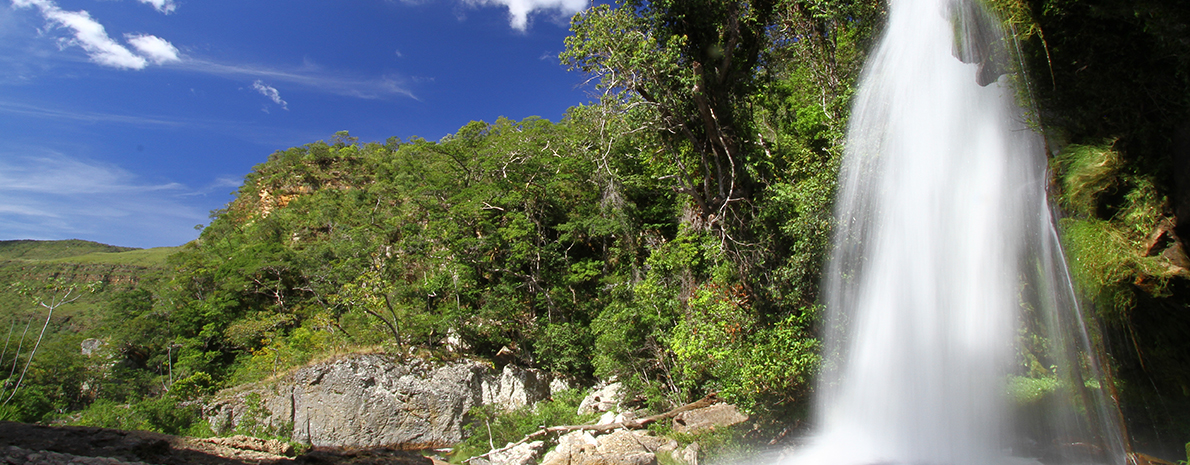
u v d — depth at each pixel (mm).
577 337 32875
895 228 13562
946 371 12562
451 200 42000
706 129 21766
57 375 41344
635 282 29406
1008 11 9758
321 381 30109
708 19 21328
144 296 57688
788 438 14820
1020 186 11008
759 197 20828
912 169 13109
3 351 30562
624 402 22969
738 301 18156
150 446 8875
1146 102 9164
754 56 23266
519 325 36000
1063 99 10016
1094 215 9703
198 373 35094
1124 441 10383
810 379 14984
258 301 57781
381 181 77062
